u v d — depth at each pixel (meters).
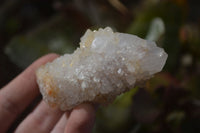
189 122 0.35
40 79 0.24
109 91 0.22
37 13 0.55
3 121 0.27
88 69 0.23
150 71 0.22
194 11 0.53
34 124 0.28
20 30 0.53
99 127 0.34
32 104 0.41
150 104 0.32
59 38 0.41
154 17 0.37
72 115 0.22
